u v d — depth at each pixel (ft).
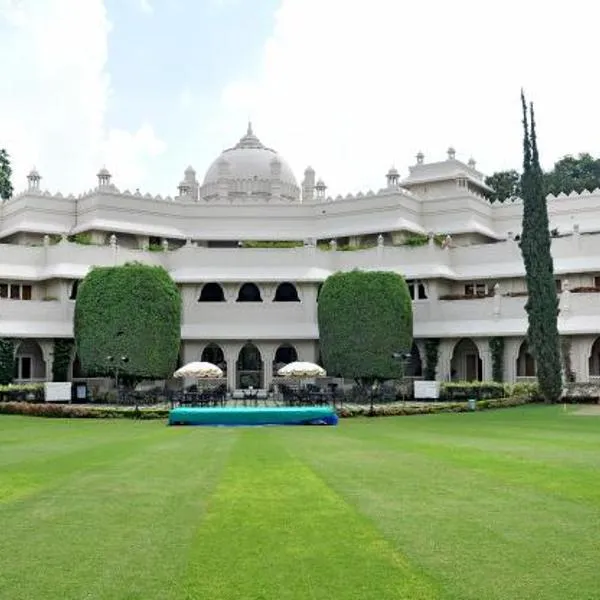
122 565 35.91
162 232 240.12
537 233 167.02
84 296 188.03
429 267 208.44
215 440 96.27
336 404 176.65
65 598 31.58
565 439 91.50
